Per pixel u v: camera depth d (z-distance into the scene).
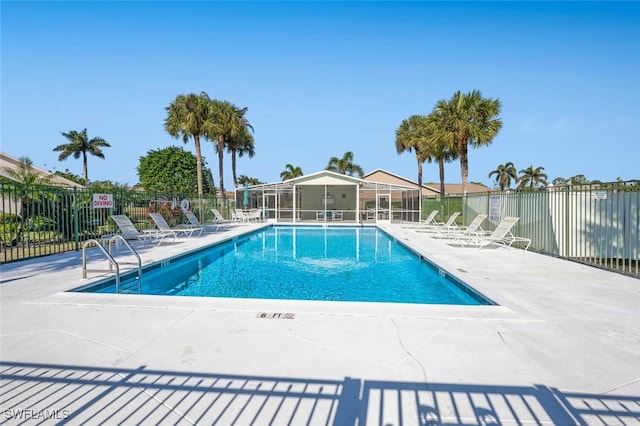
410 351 3.28
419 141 29.12
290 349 3.31
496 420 2.29
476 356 3.19
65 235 10.75
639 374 2.87
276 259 10.90
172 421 2.26
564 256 9.07
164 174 36.25
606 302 4.89
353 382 2.73
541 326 3.95
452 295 6.71
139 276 7.11
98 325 3.95
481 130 19.05
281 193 26.31
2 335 3.66
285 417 2.31
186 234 15.12
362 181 24.78
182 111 24.34
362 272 8.91
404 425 2.23
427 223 18.73
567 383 2.73
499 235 10.56
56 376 2.81
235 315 4.28
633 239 9.20
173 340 3.52
